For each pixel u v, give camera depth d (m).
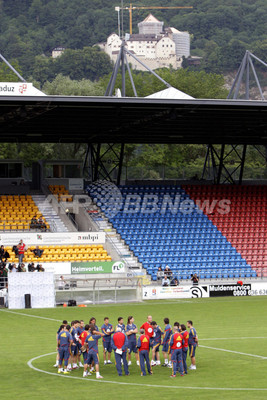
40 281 51.88
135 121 68.12
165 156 115.38
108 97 53.06
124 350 28.00
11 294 51.31
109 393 24.27
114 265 59.25
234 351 33.38
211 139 84.31
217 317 45.59
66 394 24.20
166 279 58.50
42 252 61.84
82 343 28.00
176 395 23.73
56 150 103.00
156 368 29.62
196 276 60.50
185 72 131.12
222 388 24.88
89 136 79.75
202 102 55.06
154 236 70.00
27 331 40.28
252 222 74.62
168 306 51.72
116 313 47.50
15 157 101.38
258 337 37.56
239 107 57.75
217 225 73.44
